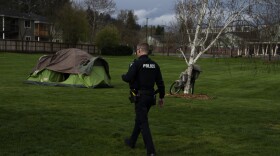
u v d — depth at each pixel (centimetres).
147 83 663
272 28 1410
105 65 2130
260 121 1051
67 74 2108
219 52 1730
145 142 655
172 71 3778
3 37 7575
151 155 649
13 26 7838
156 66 675
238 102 1499
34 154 662
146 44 680
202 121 1021
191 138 811
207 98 1591
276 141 802
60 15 7088
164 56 7019
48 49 6631
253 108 1315
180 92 1788
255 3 1459
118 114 1081
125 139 742
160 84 679
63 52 2156
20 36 7912
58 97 1476
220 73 3594
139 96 659
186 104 1338
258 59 1562
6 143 725
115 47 7231
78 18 7094
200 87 2445
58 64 2105
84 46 7200
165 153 695
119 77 2902
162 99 698
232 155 691
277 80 2925
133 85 670
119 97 1526
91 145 729
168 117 1062
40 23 8500
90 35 8775
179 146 744
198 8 1658
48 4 8412
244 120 1055
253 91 2284
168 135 836
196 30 1639
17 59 4600
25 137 770
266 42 1454
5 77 2517
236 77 3178
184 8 1698
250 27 1473
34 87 1912
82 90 1823
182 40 1853
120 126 900
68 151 683
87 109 1159
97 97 1513
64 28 7069
